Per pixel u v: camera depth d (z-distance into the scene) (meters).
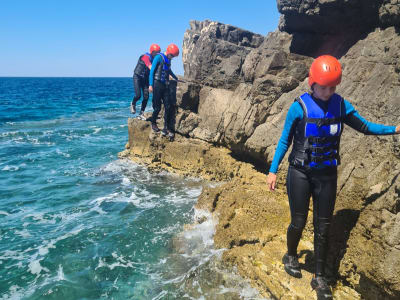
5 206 6.52
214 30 10.52
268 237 4.27
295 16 6.59
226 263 4.18
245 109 6.86
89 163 9.75
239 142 6.96
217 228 4.87
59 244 4.98
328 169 2.93
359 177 3.67
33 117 21.66
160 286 3.93
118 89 69.12
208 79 8.79
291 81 6.48
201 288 3.83
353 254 3.29
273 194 5.01
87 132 15.48
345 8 5.70
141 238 5.09
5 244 5.00
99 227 5.51
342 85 5.14
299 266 3.54
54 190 7.40
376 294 2.98
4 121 19.58
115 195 7.01
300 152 2.98
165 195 6.92
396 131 2.77
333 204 3.02
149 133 9.21
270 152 5.89
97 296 3.80
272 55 6.79
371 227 3.16
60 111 25.52
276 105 6.45
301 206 3.10
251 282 3.79
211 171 7.68
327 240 3.07
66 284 4.03
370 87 4.54
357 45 5.58
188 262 4.36
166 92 8.46
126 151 9.90
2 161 10.05
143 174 8.36
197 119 8.39
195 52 10.09
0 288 3.96
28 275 4.21
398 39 4.55
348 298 3.19
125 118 21.02
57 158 10.41
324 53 6.74
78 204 6.57
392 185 3.12
